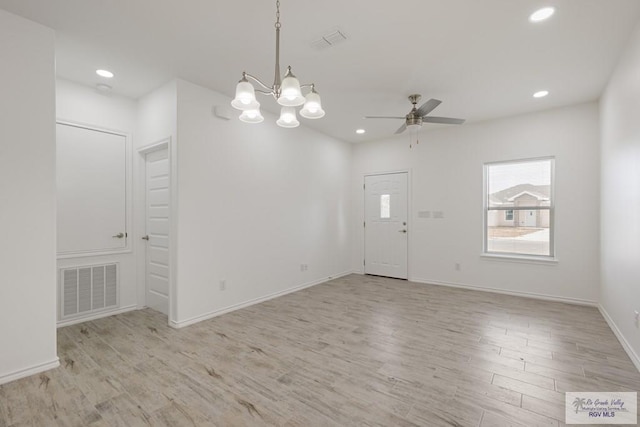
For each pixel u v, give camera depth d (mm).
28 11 2244
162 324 3412
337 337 3057
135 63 3027
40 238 2416
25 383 2236
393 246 5820
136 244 3947
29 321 2354
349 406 1970
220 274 3754
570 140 4168
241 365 2498
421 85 3523
